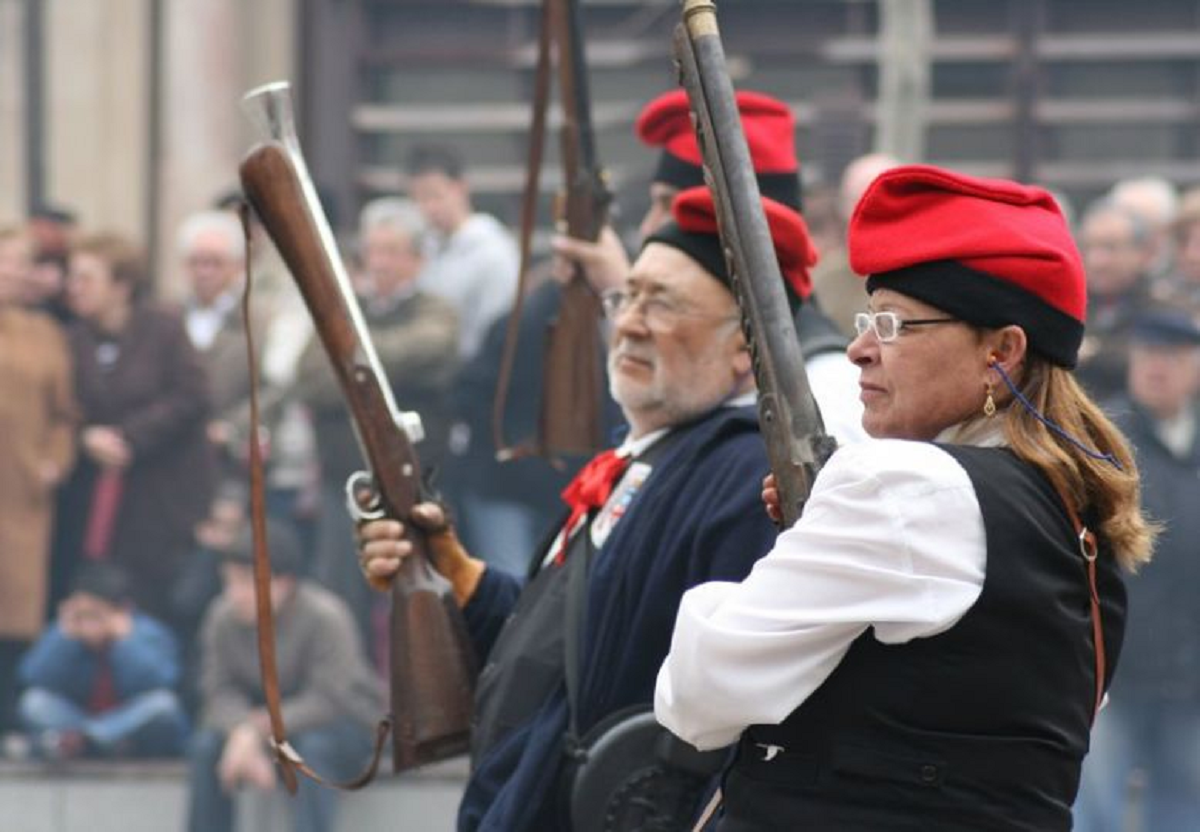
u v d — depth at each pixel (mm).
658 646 9805
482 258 22469
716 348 10188
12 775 21422
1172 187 30359
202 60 29344
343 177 30297
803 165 29625
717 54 8828
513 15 30453
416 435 10953
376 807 20703
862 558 7520
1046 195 7988
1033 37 30406
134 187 29312
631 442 10422
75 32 29312
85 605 21641
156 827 21234
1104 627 7879
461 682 10734
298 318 22422
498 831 10023
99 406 22281
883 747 7602
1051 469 7723
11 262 22250
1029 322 7785
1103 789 19234
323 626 20625
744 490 9734
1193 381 19141
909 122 28969
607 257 12422
